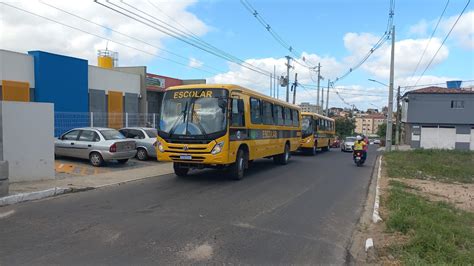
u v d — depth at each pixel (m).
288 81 48.75
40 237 6.57
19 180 11.46
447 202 11.08
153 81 39.09
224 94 13.04
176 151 13.06
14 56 24.70
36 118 11.84
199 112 13.05
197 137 12.81
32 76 25.94
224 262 5.62
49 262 5.43
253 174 15.94
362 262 5.84
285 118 20.58
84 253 5.82
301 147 28.97
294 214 8.84
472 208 10.56
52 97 26.83
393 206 9.51
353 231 7.63
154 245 6.27
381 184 14.21
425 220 7.78
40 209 8.64
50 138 12.27
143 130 19.19
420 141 55.44
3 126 11.02
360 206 10.09
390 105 35.38
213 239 6.69
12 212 8.34
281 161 20.56
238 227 7.52
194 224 7.61
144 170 15.52
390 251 6.26
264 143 16.86
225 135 12.83
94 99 31.34
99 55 40.81
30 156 11.73
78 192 10.80
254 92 15.65
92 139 16.31
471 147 53.78
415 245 6.29
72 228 7.13
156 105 41.72
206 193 11.07
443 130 54.69
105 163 16.55
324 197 11.20
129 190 11.29
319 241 6.84
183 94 13.41
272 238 6.89
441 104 54.44
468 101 53.62
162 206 9.18
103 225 7.37
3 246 6.08
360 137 22.09
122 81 34.53
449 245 6.23
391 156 29.59
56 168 14.97
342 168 20.03
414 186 14.20
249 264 5.57
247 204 9.70
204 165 13.30
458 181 16.83
